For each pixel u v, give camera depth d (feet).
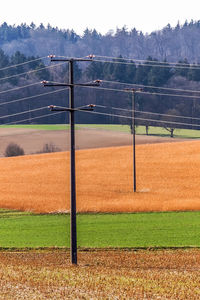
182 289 253.65
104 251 395.75
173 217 546.67
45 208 602.03
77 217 559.38
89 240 437.17
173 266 333.62
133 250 397.80
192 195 652.48
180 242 423.23
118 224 510.99
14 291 250.37
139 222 520.01
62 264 345.10
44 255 383.45
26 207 611.88
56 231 484.33
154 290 250.37
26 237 457.27
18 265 337.31
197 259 357.41
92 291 248.93
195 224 503.61
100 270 312.09
